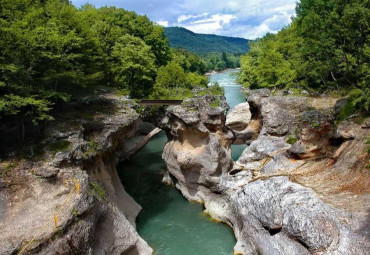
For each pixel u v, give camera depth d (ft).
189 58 330.75
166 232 75.31
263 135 111.86
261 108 118.83
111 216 63.16
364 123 74.08
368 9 74.38
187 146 92.27
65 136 64.13
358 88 92.07
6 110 55.72
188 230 76.02
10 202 52.49
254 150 101.81
